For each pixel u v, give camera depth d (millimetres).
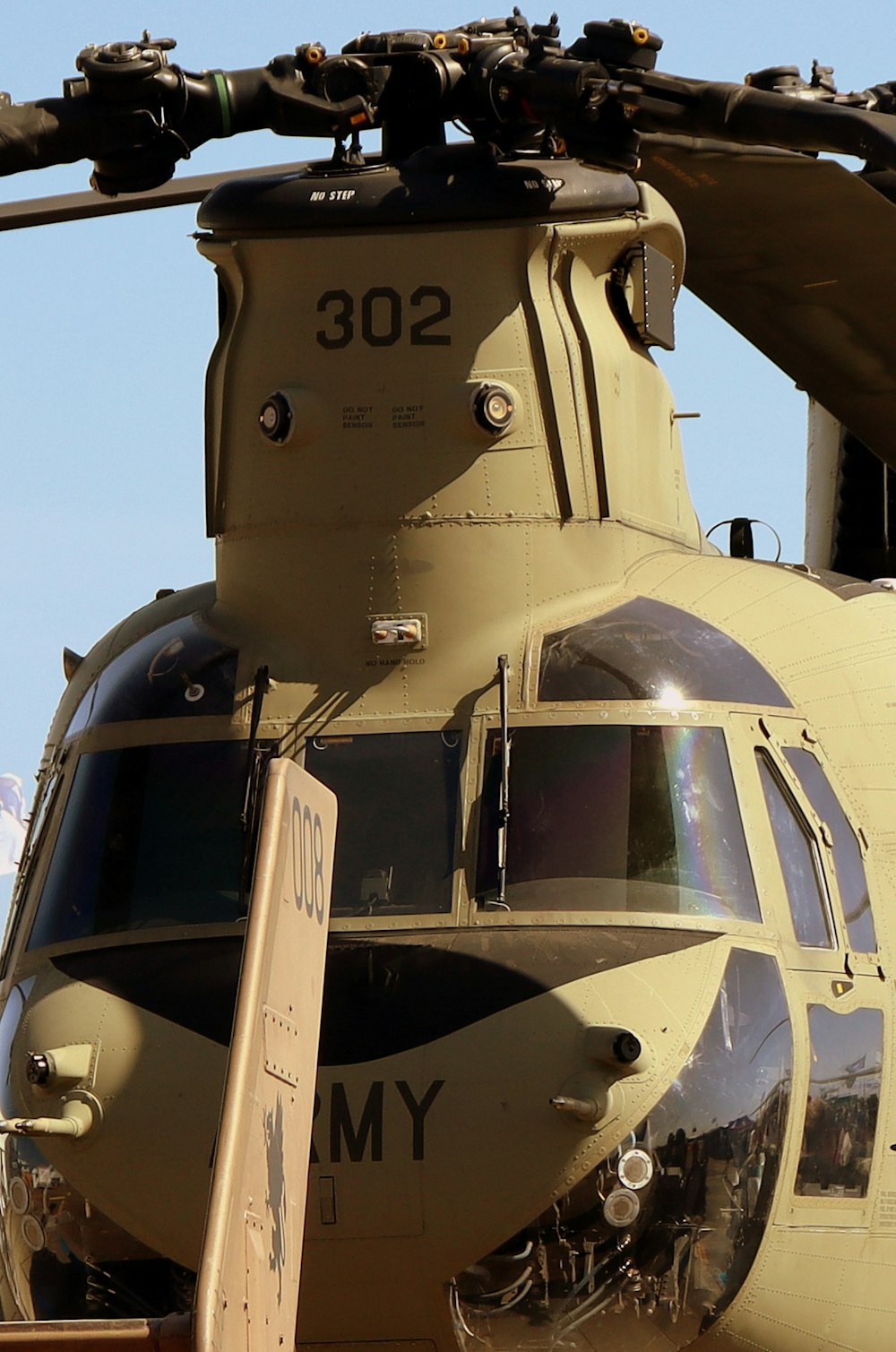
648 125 26984
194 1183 23656
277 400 27094
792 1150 24500
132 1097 24125
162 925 25609
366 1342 23938
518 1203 23391
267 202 27531
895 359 33812
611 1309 23641
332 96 27578
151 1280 24000
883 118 25312
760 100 26031
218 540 28250
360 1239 23500
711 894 25109
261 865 18656
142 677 27609
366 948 24609
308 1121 19156
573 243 27562
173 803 26328
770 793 26109
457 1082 23547
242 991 18000
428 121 28562
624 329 28734
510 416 26891
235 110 27703
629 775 25594
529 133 28500
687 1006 24109
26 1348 15688
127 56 27156
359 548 26859
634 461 28391
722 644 27016
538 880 25078
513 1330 23672
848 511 39938
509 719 26000
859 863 26750
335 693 26453
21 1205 25000
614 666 26219
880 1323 25891
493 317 27203
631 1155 23469
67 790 27562
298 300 27453
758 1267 24203
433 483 26891
